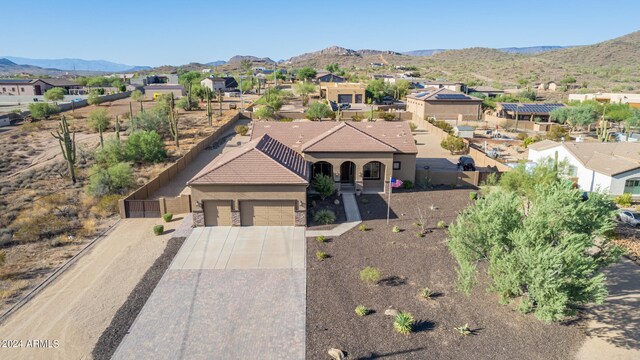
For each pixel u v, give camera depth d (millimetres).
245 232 27484
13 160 46375
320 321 18203
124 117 76562
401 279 21578
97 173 36750
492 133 63844
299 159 33812
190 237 26672
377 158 35219
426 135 64312
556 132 59906
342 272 22328
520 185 27656
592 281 15898
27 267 22922
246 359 15969
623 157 37094
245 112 80062
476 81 178375
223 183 27516
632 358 16078
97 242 26297
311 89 118125
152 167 44562
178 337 17203
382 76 176875
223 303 19547
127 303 19469
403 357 16031
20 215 30453
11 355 16125
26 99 112062
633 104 86562
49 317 18500
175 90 117562
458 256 18797
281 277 21828
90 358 16047
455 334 17344
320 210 31219
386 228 28188
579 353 16359
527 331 17578
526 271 16469
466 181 38031
